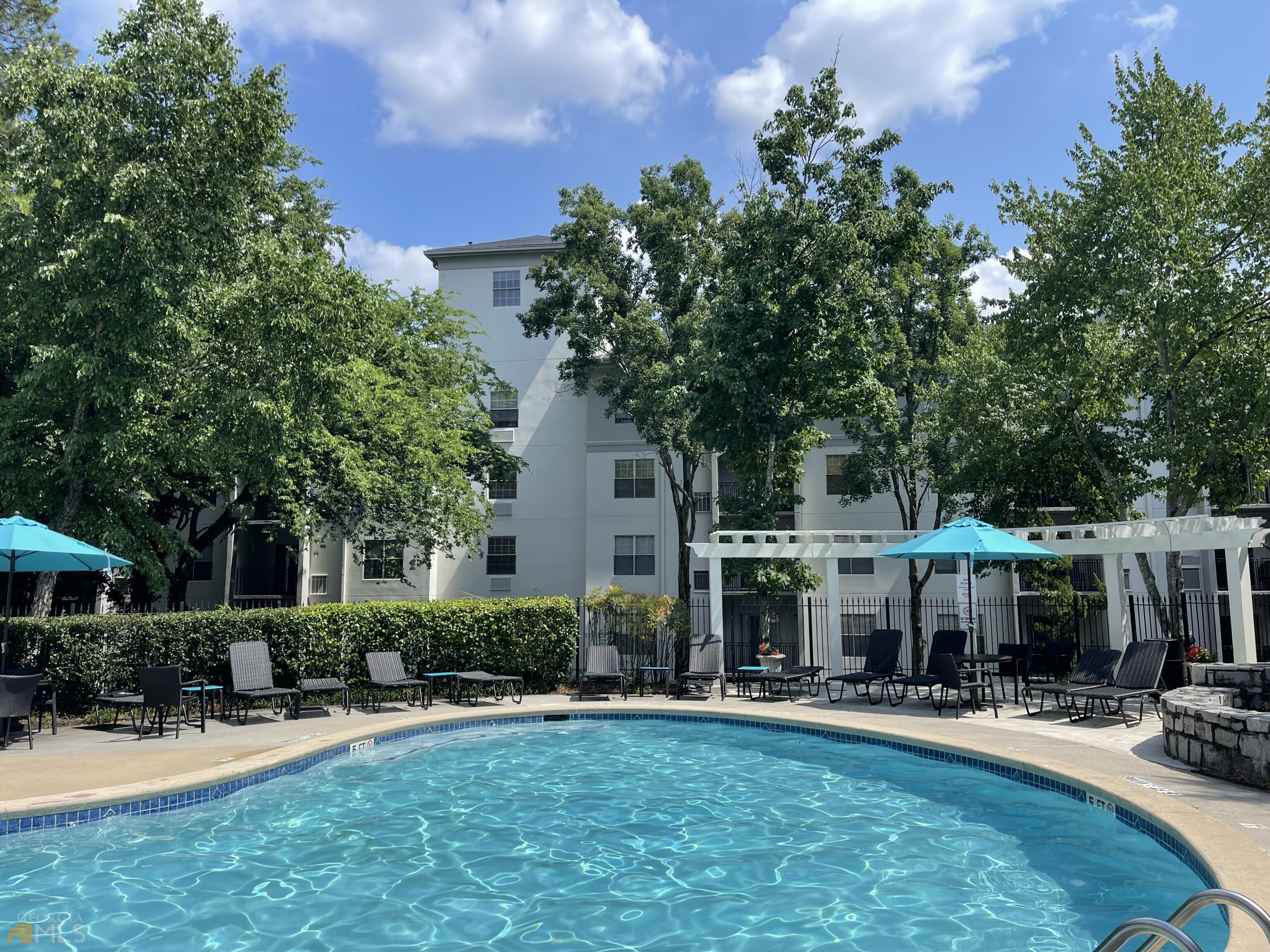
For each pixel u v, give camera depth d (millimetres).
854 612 28031
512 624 16453
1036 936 5176
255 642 13281
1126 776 8359
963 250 24562
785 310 19562
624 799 8844
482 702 14812
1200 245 16828
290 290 15117
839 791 9125
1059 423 19594
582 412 32469
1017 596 26531
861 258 19672
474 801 8742
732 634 29094
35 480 14984
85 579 23734
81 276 14055
